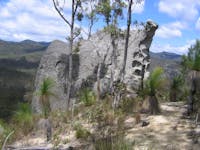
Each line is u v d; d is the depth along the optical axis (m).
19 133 15.93
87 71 26.55
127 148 7.55
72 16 23.55
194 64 14.43
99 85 24.66
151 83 15.74
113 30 23.08
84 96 20.41
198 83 14.30
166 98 19.64
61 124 16.73
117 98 17.73
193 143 10.78
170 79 19.75
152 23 25.94
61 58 26.67
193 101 14.40
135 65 25.47
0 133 11.65
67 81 26.45
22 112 16.41
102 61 26.33
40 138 15.28
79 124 15.31
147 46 25.98
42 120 16.34
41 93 15.15
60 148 11.84
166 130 12.30
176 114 14.82
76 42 25.62
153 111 15.34
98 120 14.20
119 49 25.75
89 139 12.52
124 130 12.36
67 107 22.31
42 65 27.31
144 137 11.61
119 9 22.72
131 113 15.72
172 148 10.34
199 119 13.54
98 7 22.83
